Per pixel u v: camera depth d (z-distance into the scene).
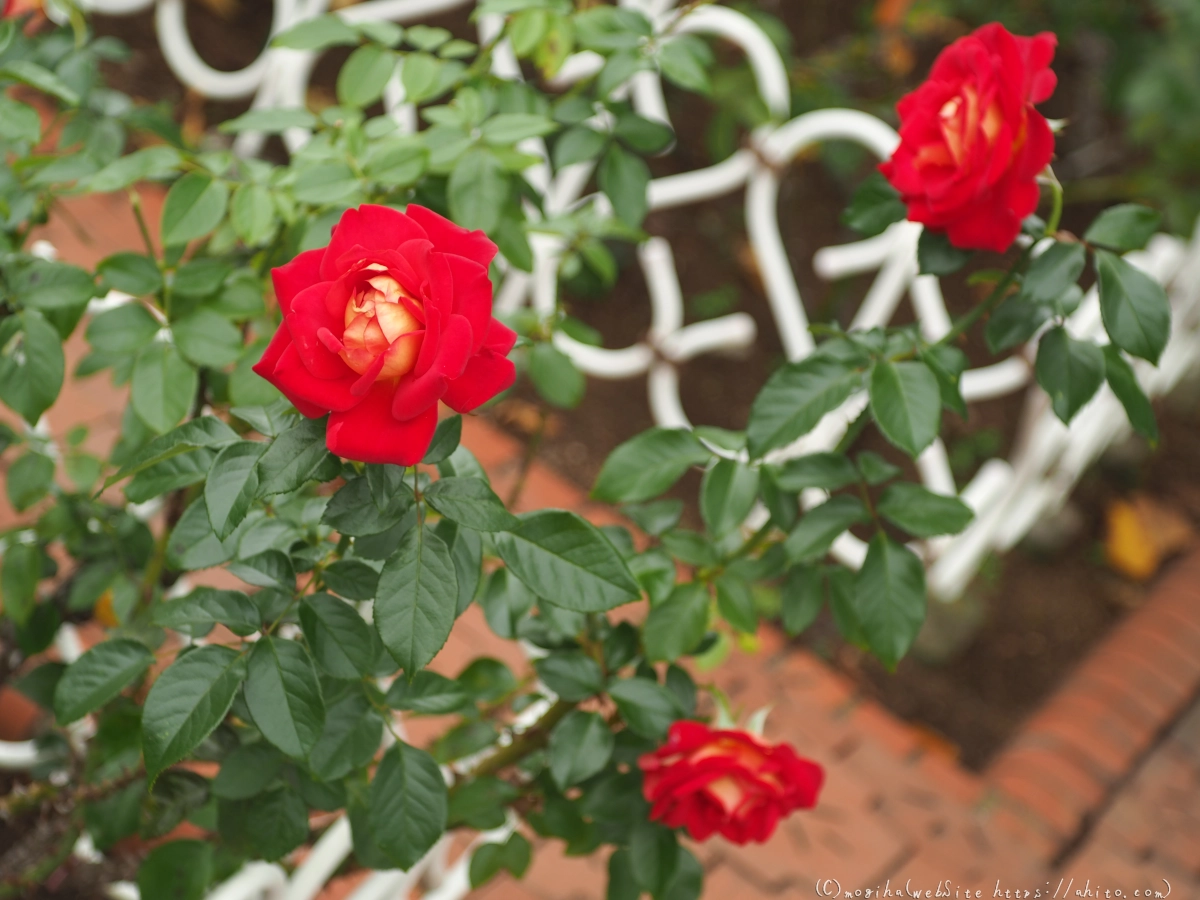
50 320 0.85
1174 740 1.60
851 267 1.56
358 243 0.72
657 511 0.93
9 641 1.01
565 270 1.05
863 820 1.40
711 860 1.31
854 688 1.64
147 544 0.97
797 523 0.87
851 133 1.41
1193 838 1.46
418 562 0.73
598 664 0.88
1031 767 1.53
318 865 0.93
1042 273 0.83
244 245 0.96
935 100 0.82
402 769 0.81
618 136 0.95
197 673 0.75
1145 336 0.83
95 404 1.52
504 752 0.93
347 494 0.73
